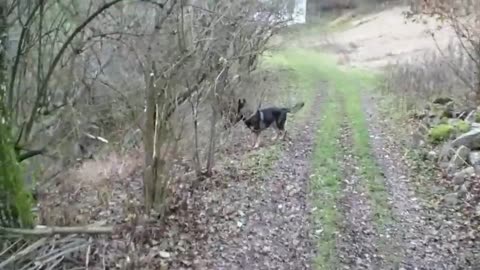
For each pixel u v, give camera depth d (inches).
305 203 220.7
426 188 229.6
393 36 743.7
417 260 172.4
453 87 372.5
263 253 181.0
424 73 423.5
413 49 647.8
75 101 239.8
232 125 299.4
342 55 690.2
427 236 187.8
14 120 199.0
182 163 256.2
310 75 555.2
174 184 222.8
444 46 553.3
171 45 209.8
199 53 220.8
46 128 231.3
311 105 415.8
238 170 266.8
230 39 258.1
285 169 264.8
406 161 264.8
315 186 238.7
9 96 185.0
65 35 216.8
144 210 203.6
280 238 191.3
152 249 182.4
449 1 334.6
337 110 394.6
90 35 234.4
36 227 150.3
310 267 170.6
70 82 229.1
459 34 360.8
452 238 185.5
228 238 192.2
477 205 206.5
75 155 253.8
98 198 222.1
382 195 224.7
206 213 213.6
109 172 256.5
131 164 261.3
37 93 206.2
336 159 275.1
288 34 551.5
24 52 195.9
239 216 210.5
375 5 922.1
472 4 331.3
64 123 237.5
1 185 145.3
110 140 271.0
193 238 191.6
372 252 178.4
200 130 274.2
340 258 175.2
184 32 212.1
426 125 316.2
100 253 173.3
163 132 201.8
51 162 237.6
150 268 170.4
